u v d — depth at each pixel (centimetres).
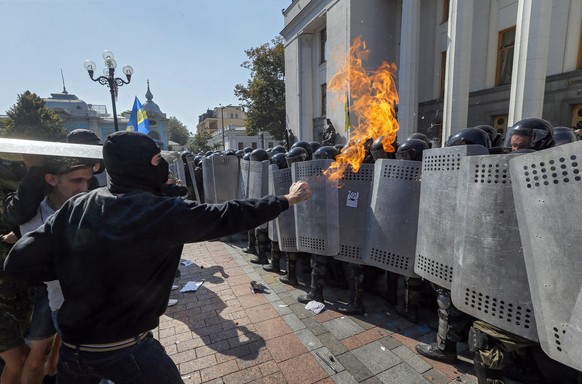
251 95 2983
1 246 196
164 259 141
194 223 133
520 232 167
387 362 257
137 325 136
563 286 145
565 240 142
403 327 308
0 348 194
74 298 132
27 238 135
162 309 147
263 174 482
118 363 135
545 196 149
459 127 1132
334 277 422
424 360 258
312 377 243
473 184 198
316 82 2231
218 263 515
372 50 1786
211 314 345
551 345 152
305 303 365
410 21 1364
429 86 1600
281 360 264
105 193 136
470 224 200
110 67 1130
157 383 142
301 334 301
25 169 211
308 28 2183
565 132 308
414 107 1402
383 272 453
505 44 1267
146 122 977
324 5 1945
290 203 169
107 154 135
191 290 405
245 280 440
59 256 132
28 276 136
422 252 258
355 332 302
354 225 335
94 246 126
